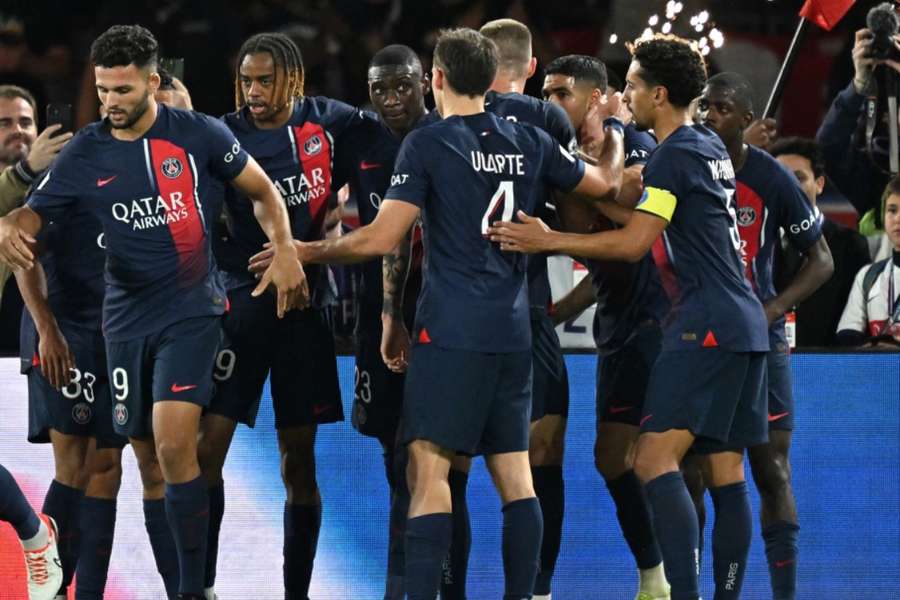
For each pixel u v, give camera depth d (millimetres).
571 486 21094
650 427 17531
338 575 20859
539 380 19500
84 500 19484
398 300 18969
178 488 17578
